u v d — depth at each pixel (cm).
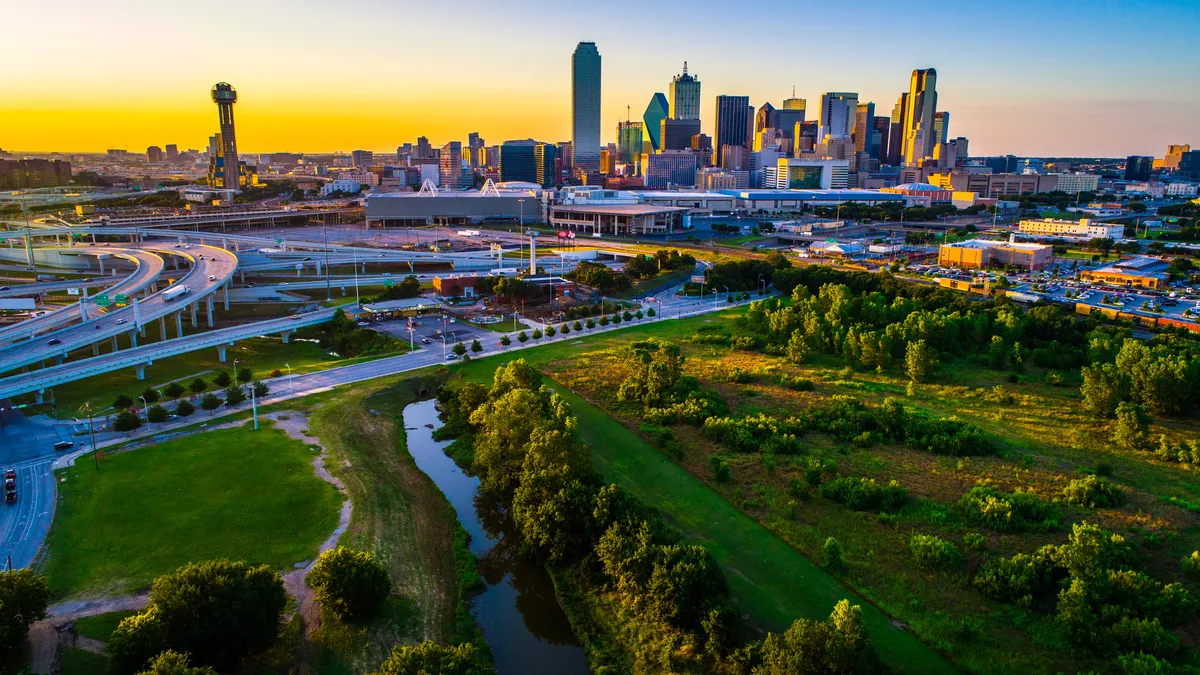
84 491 14412
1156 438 17512
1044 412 19475
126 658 9075
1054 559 11619
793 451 16825
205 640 9419
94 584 11475
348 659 10144
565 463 13825
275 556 12456
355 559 10994
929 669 9962
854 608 9356
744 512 14175
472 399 19275
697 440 17625
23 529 13025
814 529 13462
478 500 15438
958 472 15850
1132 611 10550
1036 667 9931
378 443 17800
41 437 17150
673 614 10656
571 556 12756
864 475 15688
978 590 11581
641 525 12025
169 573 11800
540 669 10450
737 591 11631
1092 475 15088
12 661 9650
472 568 12756
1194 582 11750
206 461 15950
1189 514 13962
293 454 16462
